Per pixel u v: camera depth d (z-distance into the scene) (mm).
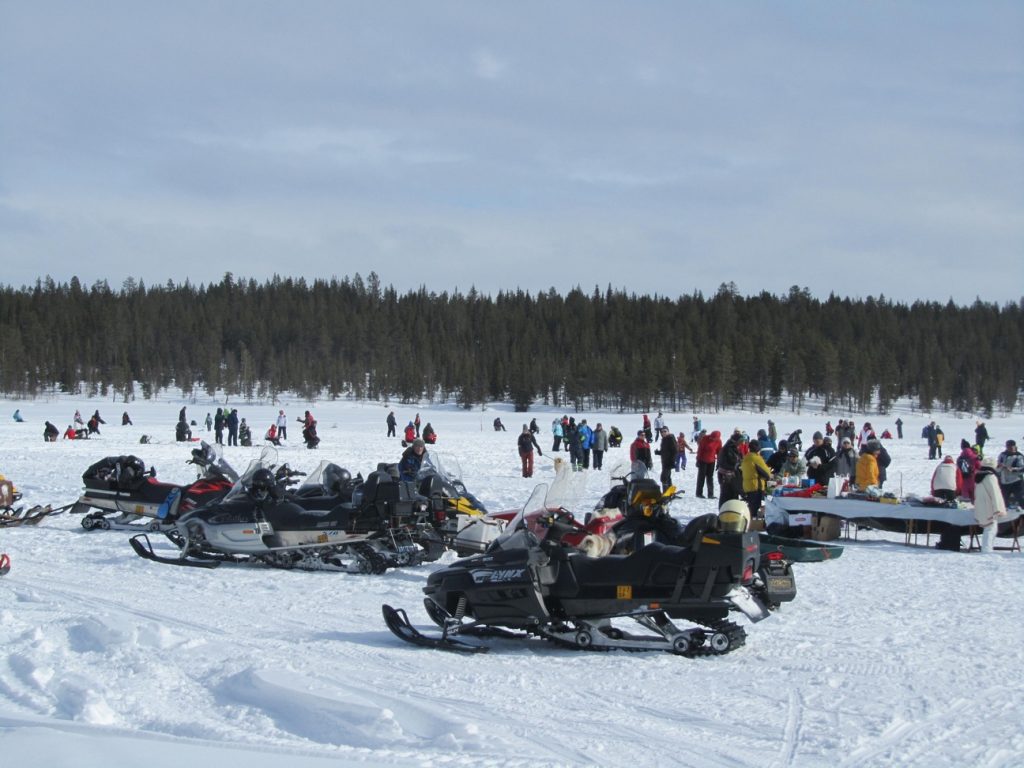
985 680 6402
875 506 13609
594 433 27953
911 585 10133
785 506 14359
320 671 6547
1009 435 59500
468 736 5020
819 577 10664
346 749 4785
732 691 6160
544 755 4934
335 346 150625
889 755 4945
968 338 150875
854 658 7023
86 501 14031
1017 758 4906
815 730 5359
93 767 4184
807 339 134875
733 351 123250
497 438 46969
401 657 7008
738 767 4785
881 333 150000
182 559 11227
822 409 119938
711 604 7094
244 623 8211
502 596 7348
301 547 10961
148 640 6910
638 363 115875
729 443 16125
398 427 61938
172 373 137750
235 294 177000
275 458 11930
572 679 6438
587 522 8859
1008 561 11930
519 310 165250
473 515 11992
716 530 7230
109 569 10805
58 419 68500
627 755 4945
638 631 8008
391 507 10875
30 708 5527
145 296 167375
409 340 151375
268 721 5336
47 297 160250
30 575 10367
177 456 29156
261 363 139500
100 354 137875
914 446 45062
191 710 5566
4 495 14500
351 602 9195
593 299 173250
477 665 6809
